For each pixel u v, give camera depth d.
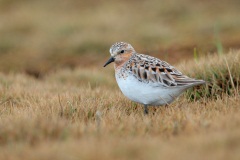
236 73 13.16
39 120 9.48
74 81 18.09
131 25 30.08
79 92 13.54
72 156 7.61
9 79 16.67
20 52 27.19
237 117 9.29
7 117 10.70
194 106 11.20
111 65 20.64
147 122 9.69
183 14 32.19
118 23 30.38
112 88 16.05
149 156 7.38
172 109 10.62
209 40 24.00
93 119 10.77
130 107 11.91
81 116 10.85
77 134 9.02
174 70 11.09
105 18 31.20
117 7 34.28
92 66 23.53
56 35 29.30
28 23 31.39
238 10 31.81
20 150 8.22
